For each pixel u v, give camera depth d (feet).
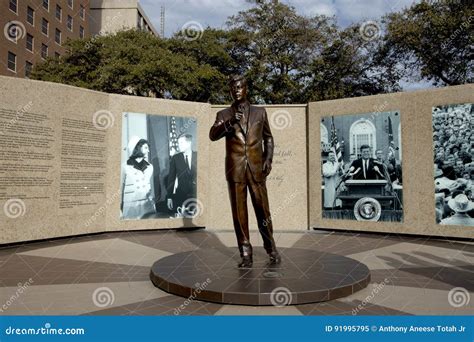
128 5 161.89
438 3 73.92
